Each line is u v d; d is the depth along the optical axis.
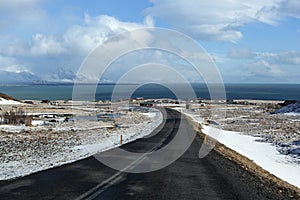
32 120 48.03
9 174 11.20
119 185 9.73
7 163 14.15
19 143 23.06
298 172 15.50
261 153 22.02
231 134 34.75
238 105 92.25
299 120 48.59
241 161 16.91
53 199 7.88
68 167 12.73
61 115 58.34
